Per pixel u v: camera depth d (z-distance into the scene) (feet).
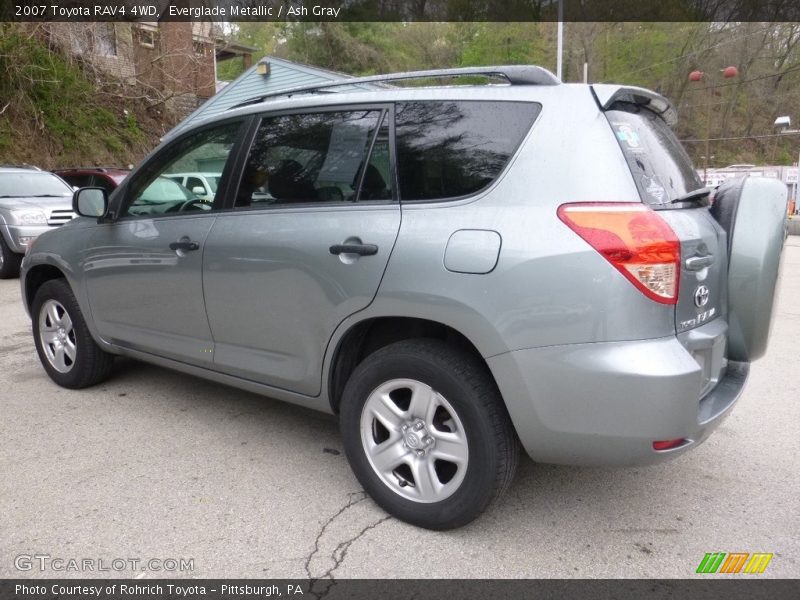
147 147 74.23
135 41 74.84
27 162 61.05
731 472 10.63
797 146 137.28
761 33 131.03
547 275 7.36
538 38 131.34
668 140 9.59
